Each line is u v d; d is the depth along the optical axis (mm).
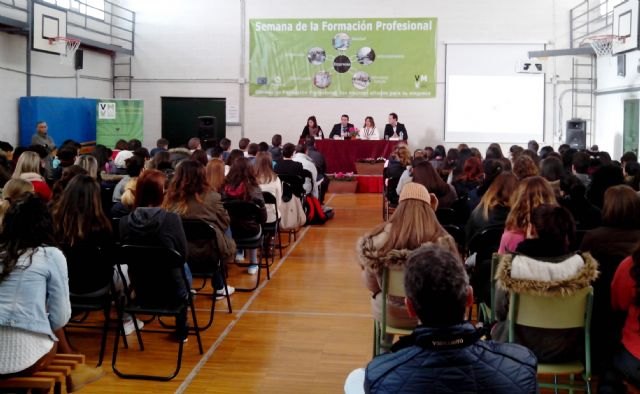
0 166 5773
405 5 13359
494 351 1685
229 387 3760
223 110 13836
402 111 13539
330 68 13602
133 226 3975
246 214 5660
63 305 2930
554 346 2994
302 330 4773
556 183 5125
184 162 4719
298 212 7242
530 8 13070
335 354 4297
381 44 13453
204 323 4914
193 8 13695
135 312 3920
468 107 13352
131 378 3869
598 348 3113
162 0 13695
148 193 4324
